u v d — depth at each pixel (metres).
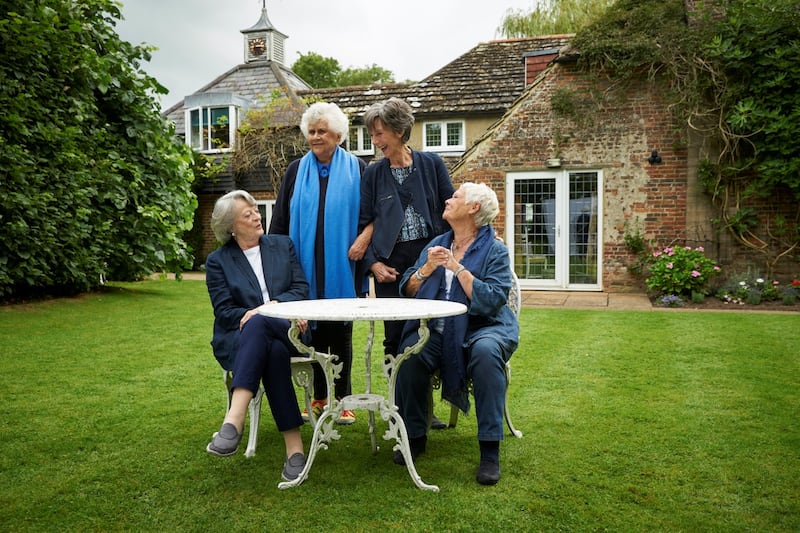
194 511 2.29
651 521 2.18
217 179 18.41
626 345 5.48
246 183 18.27
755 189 9.72
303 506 2.34
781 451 2.84
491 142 11.34
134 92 8.84
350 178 3.40
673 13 10.56
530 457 2.81
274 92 17.69
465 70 16.78
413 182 3.33
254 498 2.41
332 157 3.45
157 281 12.30
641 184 10.61
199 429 3.24
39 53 7.23
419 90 16.61
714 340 5.64
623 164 10.68
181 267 10.18
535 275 11.31
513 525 2.17
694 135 10.20
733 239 10.08
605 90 10.67
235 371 2.56
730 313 7.70
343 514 2.27
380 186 3.34
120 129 8.95
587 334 6.12
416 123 16.12
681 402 3.65
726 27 9.72
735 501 2.34
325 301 2.76
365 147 17.34
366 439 3.17
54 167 7.46
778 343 5.45
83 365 4.65
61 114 7.80
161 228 9.02
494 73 16.39
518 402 3.70
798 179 9.29
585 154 10.86
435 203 3.37
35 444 2.99
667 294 9.53
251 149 17.84
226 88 19.81
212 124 18.64
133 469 2.70
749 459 2.75
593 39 10.52
